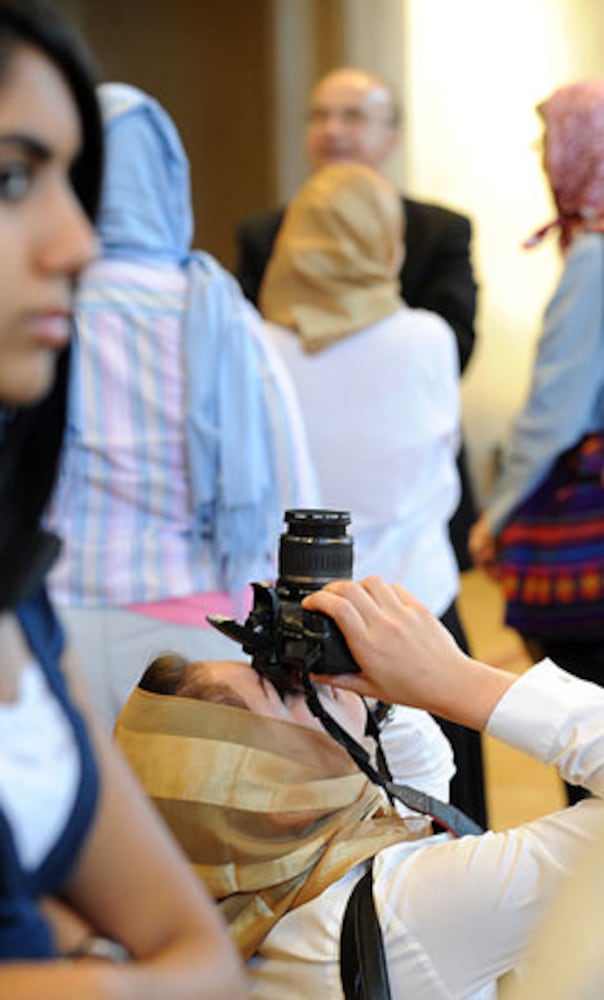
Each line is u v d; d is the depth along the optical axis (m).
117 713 2.75
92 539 3.14
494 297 10.15
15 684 1.18
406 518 3.79
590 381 4.19
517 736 2.04
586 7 9.95
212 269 3.35
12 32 1.13
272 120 9.73
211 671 2.11
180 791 2.03
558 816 2.04
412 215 5.71
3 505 1.20
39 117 1.13
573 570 4.18
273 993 2.05
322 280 3.79
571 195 4.40
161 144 3.28
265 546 3.24
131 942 1.23
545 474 4.22
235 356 3.26
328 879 2.05
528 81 10.00
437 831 2.28
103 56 9.77
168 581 3.11
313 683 2.13
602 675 4.25
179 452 3.21
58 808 1.17
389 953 1.99
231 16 9.70
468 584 8.53
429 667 2.04
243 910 2.04
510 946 1.99
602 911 1.62
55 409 1.22
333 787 2.09
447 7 9.88
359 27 9.66
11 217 1.12
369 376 3.77
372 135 5.69
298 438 3.32
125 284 3.23
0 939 1.14
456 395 3.93
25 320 1.12
